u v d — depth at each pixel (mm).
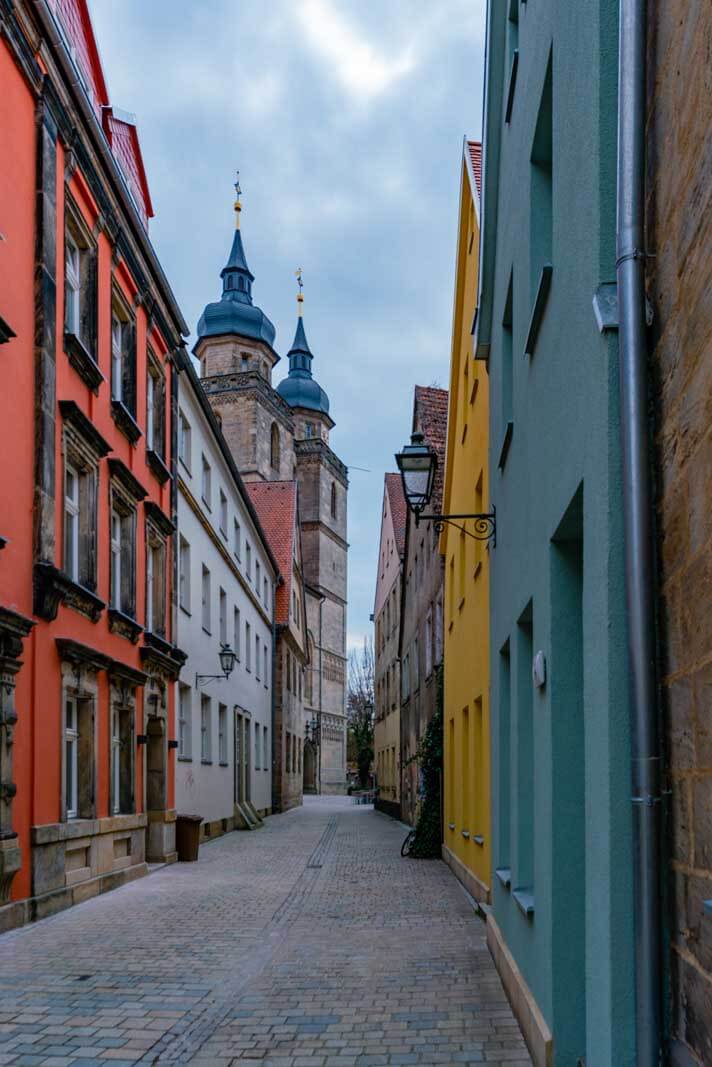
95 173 13969
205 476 25625
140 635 16797
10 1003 7391
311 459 87312
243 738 31766
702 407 2953
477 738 13094
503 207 9070
